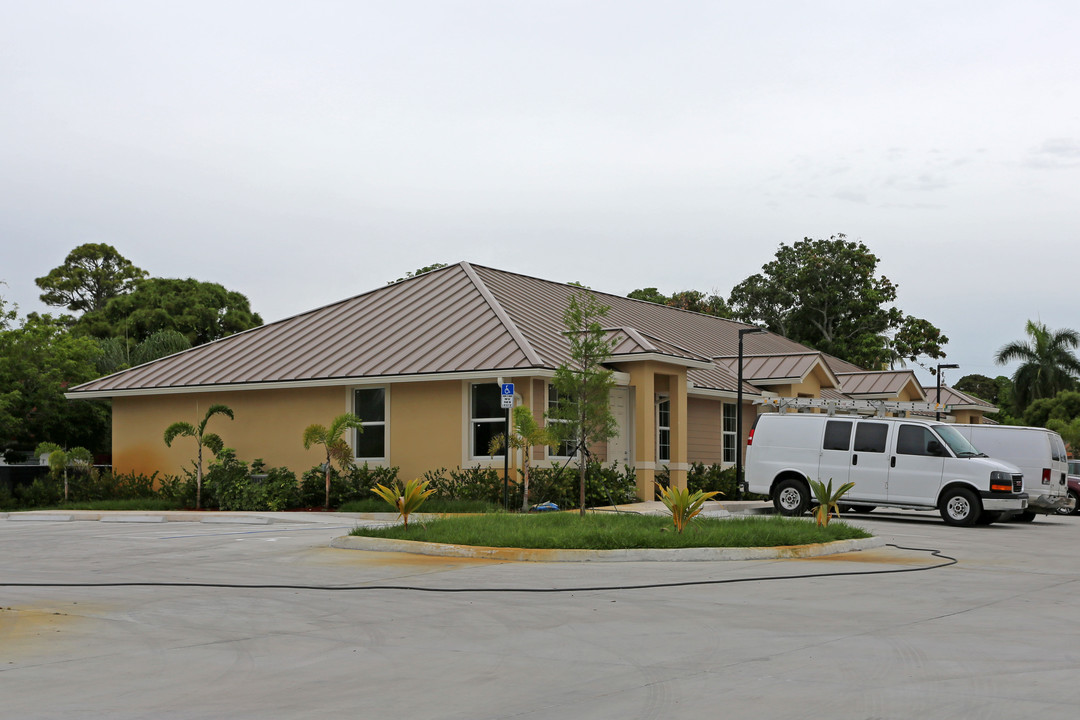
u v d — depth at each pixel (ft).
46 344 131.85
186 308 202.08
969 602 38.52
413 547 54.03
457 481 86.28
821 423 83.20
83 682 25.63
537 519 62.69
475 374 85.92
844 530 60.39
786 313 234.79
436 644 30.40
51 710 22.89
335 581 43.50
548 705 23.30
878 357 221.25
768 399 91.56
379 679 25.96
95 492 102.94
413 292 108.47
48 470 123.95
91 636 31.53
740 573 46.29
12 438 127.13
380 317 104.22
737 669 26.91
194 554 53.78
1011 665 27.37
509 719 22.15
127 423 107.14
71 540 61.98
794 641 30.73
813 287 229.86
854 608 36.94
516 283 115.14
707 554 51.52
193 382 101.65
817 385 125.39
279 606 37.14
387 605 37.40
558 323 103.55
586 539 52.85
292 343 104.37
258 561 50.65
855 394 140.15
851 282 228.84
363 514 79.46
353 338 100.99
